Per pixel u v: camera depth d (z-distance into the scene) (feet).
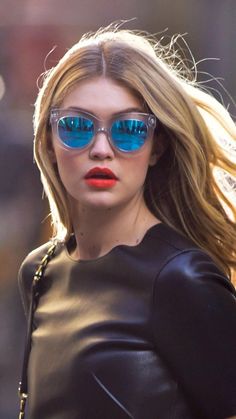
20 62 49.62
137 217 12.77
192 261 12.10
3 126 47.67
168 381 12.01
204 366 11.93
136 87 12.39
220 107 13.84
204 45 51.08
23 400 13.12
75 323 12.37
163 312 11.93
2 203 45.96
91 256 12.90
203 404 12.07
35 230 45.65
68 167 12.50
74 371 12.03
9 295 44.29
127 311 12.04
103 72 12.41
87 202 12.44
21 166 46.85
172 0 53.11
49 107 12.75
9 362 42.45
